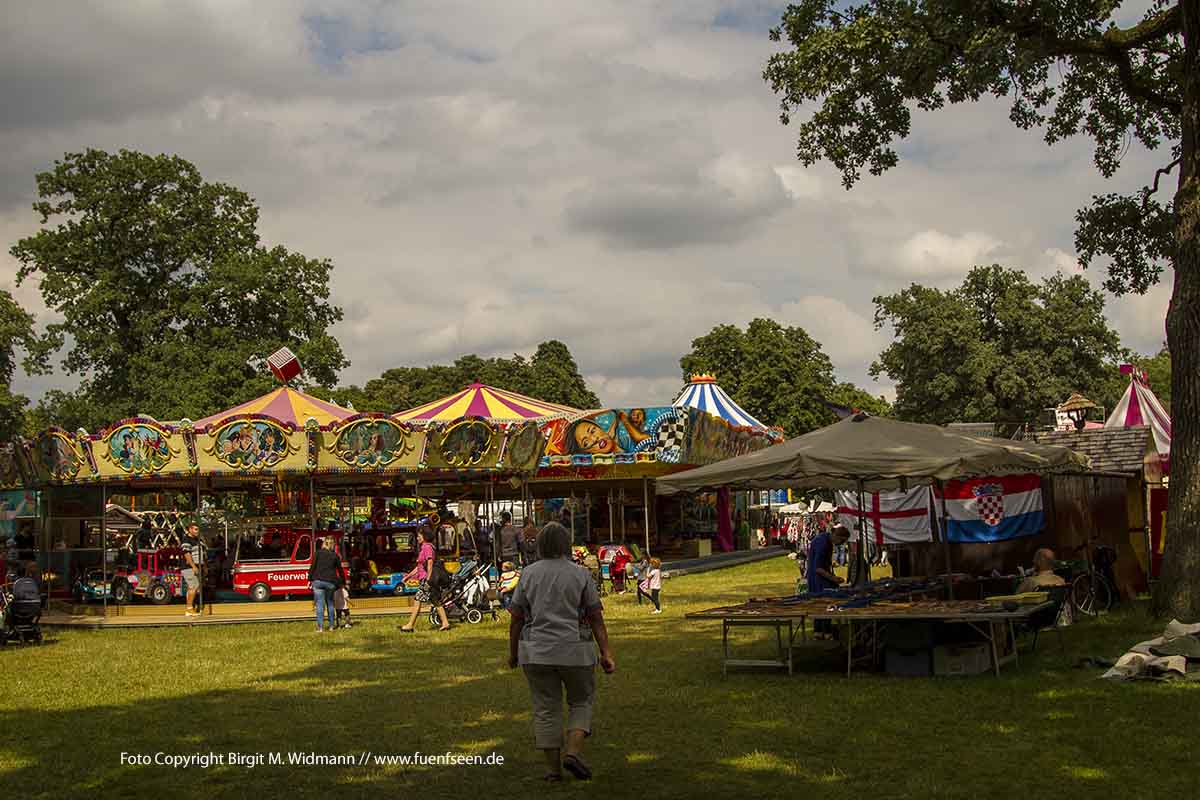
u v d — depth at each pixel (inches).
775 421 2503.7
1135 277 845.2
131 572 966.4
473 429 934.4
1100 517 808.3
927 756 323.9
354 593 984.3
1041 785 287.9
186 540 977.5
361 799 297.1
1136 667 435.2
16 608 719.1
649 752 339.6
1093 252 845.2
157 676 554.3
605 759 331.9
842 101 749.9
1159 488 902.4
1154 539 900.0
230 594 967.6
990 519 761.0
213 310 1819.6
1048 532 743.1
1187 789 280.1
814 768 313.9
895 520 897.5
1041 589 526.3
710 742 351.9
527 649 301.4
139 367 1739.7
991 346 2154.3
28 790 315.9
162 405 1705.2
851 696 425.4
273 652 652.1
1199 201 581.6
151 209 1775.3
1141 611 656.4
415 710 430.6
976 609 459.8
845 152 776.9
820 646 551.8
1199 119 587.8
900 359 2250.2
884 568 1221.1
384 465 916.6
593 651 306.0
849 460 515.2
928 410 2223.2
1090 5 660.7
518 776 315.0
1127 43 673.6
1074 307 2180.1
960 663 469.1
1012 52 661.3
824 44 706.8
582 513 1606.8
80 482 922.1
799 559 1189.7
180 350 1726.1
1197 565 576.7
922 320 2212.1
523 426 968.9
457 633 726.5
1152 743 327.9
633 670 515.8
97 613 891.4
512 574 816.9
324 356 1835.6
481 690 476.7
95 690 509.4
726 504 1763.0
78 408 1769.2
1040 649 533.3
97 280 1763.0
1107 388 2133.4
